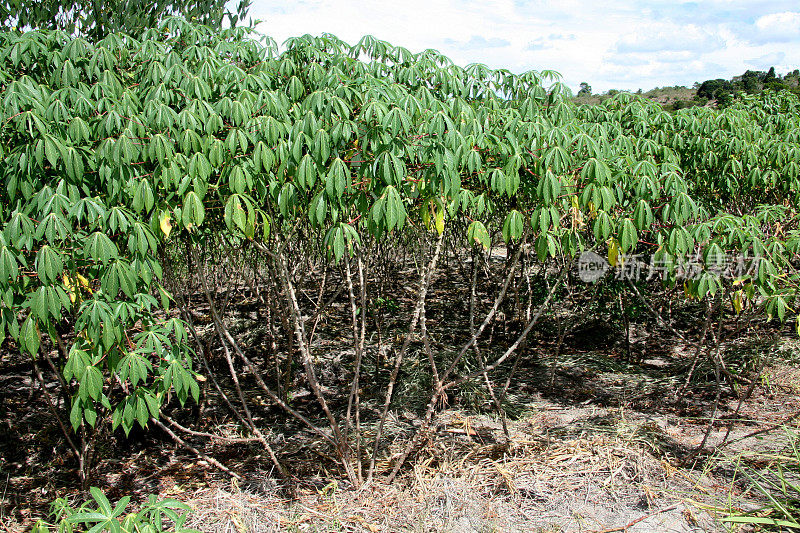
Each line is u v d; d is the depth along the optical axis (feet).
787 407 12.23
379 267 16.05
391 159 7.04
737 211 13.74
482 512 8.68
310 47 9.07
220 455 11.14
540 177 7.83
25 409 12.64
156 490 9.92
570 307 17.93
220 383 14.25
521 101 10.01
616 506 8.80
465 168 8.41
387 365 15.25
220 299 18.62
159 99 7.82
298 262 12.66
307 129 7.27
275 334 12.75
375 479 9.77
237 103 7.39
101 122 7.18
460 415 12.32
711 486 9.26
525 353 16.11
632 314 15.14
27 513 9.29
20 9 11.87
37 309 6.34
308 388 14.11
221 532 8.34
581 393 13.57
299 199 8.36
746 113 15.80
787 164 12.65
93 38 12.54
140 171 7.24
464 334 17.33
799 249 9.45
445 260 21.89
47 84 8.49
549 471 9.68
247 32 9.81
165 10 13.50
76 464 10.80
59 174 7.06
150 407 7.29
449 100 8.69
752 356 14.11
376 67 9.05
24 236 6.42
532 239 11.93
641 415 12.17
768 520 7.64
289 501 9.18
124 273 6.76
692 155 13.23
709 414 12.22
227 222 7.06
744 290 9.37
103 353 7.12
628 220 8.25
